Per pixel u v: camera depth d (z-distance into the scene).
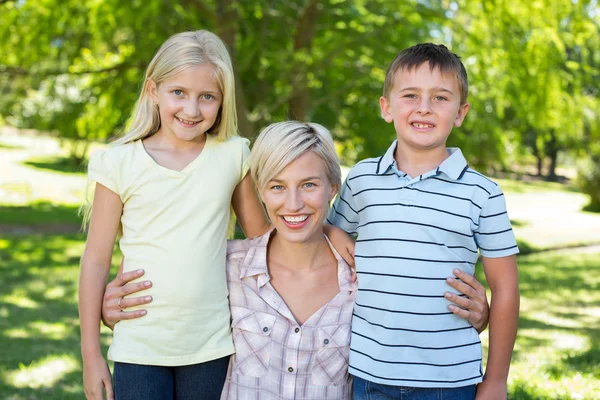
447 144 9.91
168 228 2.21
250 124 9.66
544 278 9.46
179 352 2.19
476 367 2.17
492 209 2.16
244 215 2.43
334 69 10.44
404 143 2.32
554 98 10.23
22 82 11.28
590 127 10.90
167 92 2.26
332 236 2.37
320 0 10.32
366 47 10.21
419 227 2.17
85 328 2.23
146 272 2.21
